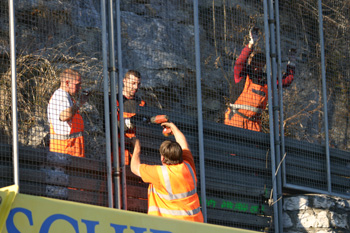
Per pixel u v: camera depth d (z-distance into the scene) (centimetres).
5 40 2598
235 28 3269
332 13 3428
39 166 1844
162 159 1875
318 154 2636
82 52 2773
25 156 1814
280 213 2400
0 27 2605
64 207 1266
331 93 3309
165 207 1825
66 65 2670
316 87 3338
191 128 2258
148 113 2136
